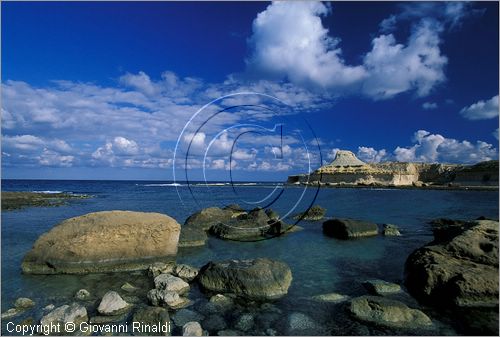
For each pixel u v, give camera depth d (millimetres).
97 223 11484
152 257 11828
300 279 10500
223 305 8414
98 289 9531
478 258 9516
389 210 30312
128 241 11586
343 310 8078
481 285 8172
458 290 8219
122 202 40031
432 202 39625
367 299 8039
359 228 17156
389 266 11992
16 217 25281
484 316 7688
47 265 10898
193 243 15039
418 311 7684
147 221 12008
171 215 26125
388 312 7566
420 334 6988
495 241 9969
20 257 12953
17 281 10211
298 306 8375
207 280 9484
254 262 9953
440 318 7691
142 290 9414
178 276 10266
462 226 11906
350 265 12125
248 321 7566
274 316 7820
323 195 52906
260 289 8961
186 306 8344
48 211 29719
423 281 8969
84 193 63188
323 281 10328
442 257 9680
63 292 9312
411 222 22422
